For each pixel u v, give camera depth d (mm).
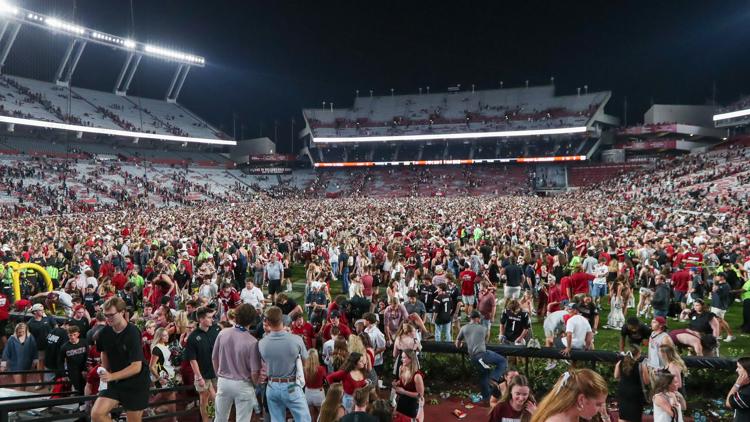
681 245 20031
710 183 56781
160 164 84688
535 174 88062
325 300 13953
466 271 15461
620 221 35062
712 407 9289
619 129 88562
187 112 103250
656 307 13297
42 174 64250
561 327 10703
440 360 10992
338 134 99562
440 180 90625
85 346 8883
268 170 98125
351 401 7531
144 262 21109
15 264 17109
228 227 31781
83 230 30906
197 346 8031
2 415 6645
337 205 58469
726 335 14148
